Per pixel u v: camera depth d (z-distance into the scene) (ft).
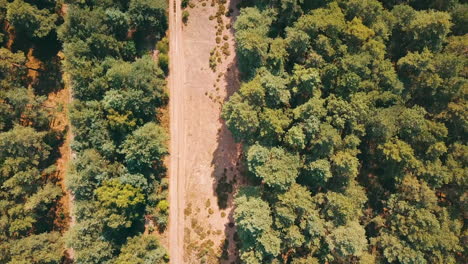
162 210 272.72
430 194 237.45
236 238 275.18
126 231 266.98
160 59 276.62
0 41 264.72
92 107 253.03
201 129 282.15
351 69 237.66
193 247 275.39
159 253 265.34
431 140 240.73
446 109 248.11
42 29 258.16
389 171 253.44
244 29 247.50
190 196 279.49
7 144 240.53
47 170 265.34
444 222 244.63
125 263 250.16
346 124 245.65
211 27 284.82
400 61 246.47
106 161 256.32
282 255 263.49
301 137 234.17
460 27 256.52
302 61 255.70
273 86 234.99
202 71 284.20
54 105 276.82
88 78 250.57
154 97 263.29
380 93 245.45
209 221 277.44
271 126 235.81
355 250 233.14
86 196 252.01
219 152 280.92
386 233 249.14
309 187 253.85
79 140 258.16
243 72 271.08
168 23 285.02
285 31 257.96
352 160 235.61
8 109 249.96
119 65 253.03
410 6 262.67
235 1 285.02
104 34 253.85
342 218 242.17
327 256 245.86
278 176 233.35
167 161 280.51
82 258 242.78
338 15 239.71
